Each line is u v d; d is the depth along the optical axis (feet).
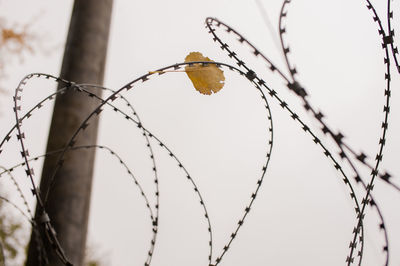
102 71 8.45
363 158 3.15
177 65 4.43
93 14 8.71
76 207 6.55
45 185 6.53
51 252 5.48
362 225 4.00
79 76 7.80
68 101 7.45
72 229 6.27
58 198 6.37
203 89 5.20
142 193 6.18
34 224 4.33
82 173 6.92
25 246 13.00
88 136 7.35
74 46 8.18
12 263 12.44
